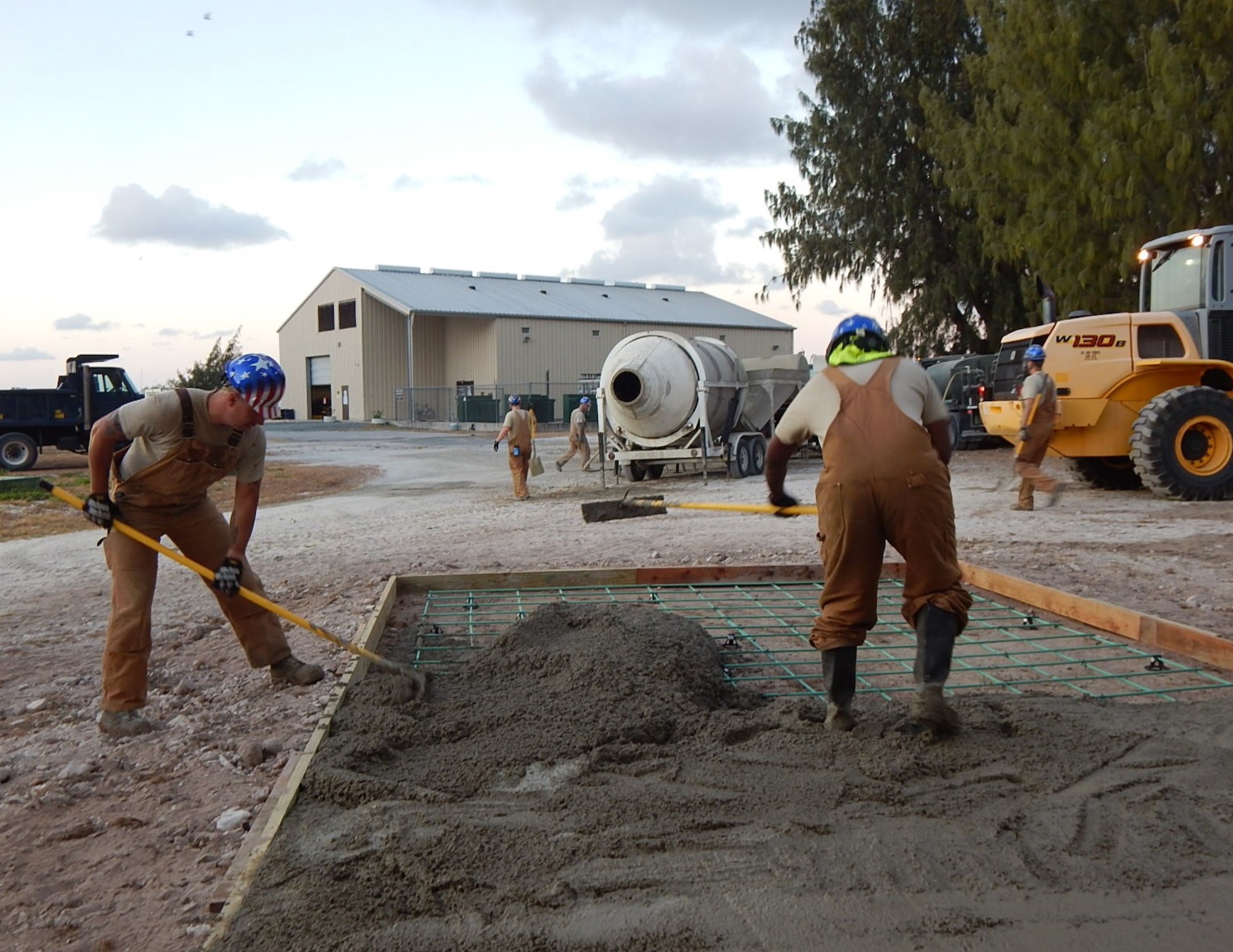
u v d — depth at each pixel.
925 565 3.87
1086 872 2.96
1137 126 18.16
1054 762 3.74
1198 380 12.16
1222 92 17.81
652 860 3.08
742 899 2.85
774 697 4.82
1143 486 13.26
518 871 3.02
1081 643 5.75
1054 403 11.04
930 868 2.99
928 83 27.94
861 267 29.58
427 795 3.59
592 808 3.44
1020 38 20.62
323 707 4.79
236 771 4.05
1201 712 4.32
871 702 4.55
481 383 49.12
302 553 10.20
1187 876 2.92
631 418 16.81
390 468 24.02
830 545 3.94
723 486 15.74
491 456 27.61
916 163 27.81
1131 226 18.77
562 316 49.62
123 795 3.85
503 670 5.02
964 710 4.29
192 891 3.06
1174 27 18.55
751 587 7.46
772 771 3.74
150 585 4.64
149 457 4.48
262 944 2.66
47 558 10.82
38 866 3.28
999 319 27.27
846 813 3.38
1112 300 20.28
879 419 3.84
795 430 4.09
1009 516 10.76
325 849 3.21
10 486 18.05
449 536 11.06
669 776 3.74
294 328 56.12
